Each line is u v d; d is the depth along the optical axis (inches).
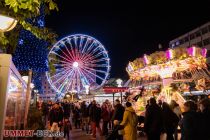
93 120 636.7
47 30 242.2
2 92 154.3
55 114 546.6
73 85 1469.0
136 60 742.5
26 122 373.1
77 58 1469.0
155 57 673.6
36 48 419.2
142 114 663.8
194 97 758.5
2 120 151.6
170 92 652.1
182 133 219.0
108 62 1476.4
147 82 818.8
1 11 160.9
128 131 388.2
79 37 1466.5
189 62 633.0
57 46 1422.2
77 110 911.7
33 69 434.9
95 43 1489.9
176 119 398.3
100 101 1314.0
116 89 886.4
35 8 188.7
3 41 210.5
